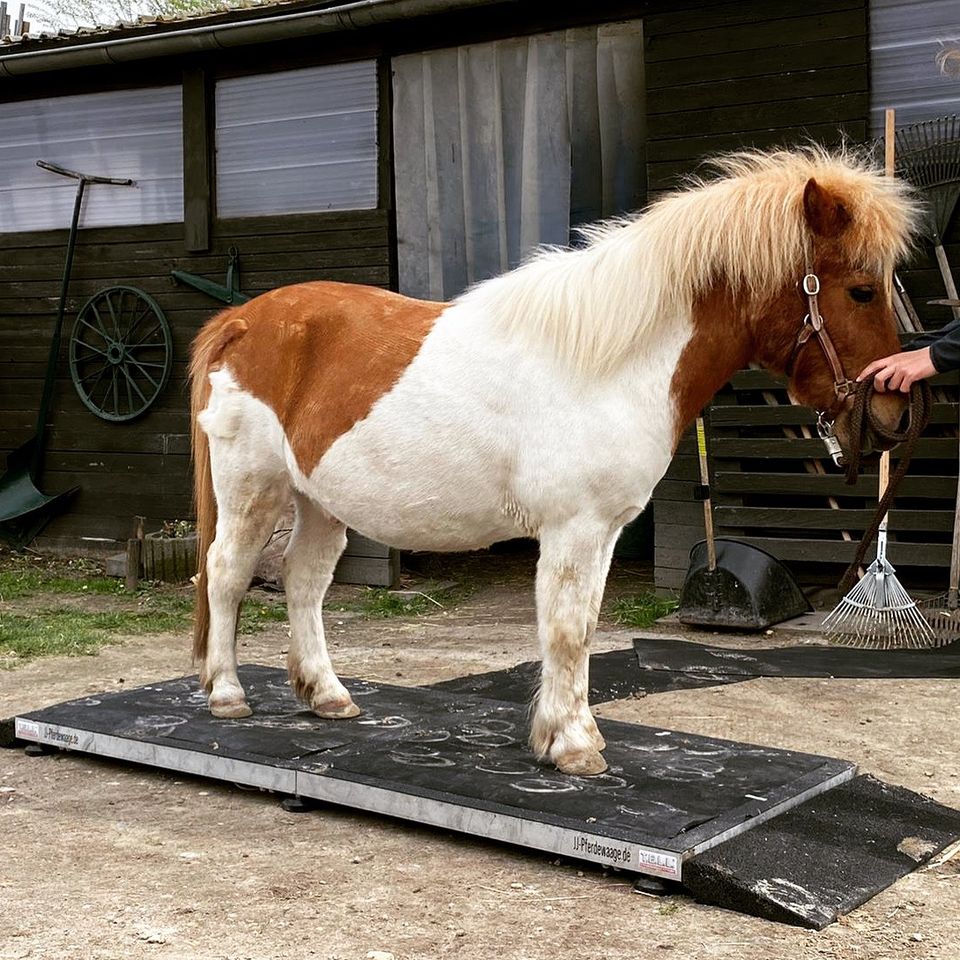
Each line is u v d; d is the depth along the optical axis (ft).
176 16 26.86
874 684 16.15
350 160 25.63
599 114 24.09
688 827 9.62
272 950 8.31
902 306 19.65
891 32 20.20
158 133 27.48
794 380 10.70
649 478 10.60
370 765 11.24
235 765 11.73
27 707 15.75
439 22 24.52
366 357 11.52
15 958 8.20
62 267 28.68
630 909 9.05
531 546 30.50
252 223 26.50
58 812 11.47
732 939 8.47
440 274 25.34
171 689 14.53
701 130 21.75
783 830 9.91
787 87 20.95
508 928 8.70
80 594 24.61
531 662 17.74
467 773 10.94
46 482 29.19
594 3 23.06
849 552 20.48
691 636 19.63
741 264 10.30
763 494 22.07
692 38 21.70
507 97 24.56
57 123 28.55
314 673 13.08
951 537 20.52
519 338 10.77
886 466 19.26
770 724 14.29
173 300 27.48
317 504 12.74
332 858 10.17
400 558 26.32
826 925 8.63
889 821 10.28
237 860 10.12
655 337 10.50
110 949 8.34
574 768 10.85
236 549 12.80
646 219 10.80
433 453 10.99
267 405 12.26
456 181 25.05
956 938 8.47
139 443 27.94
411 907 9.09
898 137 20.10
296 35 24.29
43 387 29.25
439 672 17.69
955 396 20.04
